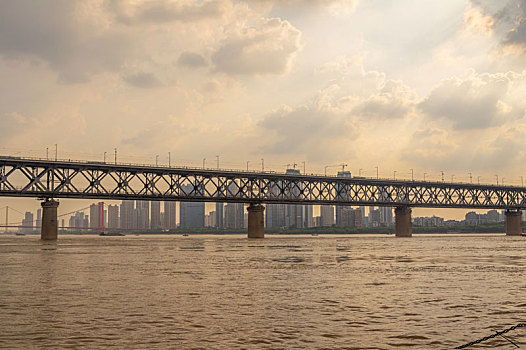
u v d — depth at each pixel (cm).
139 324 2228
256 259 6838
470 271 4941
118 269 5100
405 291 3359
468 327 2181
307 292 3300
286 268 5266
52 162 14538
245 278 4200
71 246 12212
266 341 1922
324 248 10819
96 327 2162
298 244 13788
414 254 8219
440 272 4825
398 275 4503
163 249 10350
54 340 1933
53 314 2461
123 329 2125
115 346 1847
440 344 1888
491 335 2025
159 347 1834
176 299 2966
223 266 5541
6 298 2998
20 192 14188
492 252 8912
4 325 2200
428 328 2158
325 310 2592
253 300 2934
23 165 14238
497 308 2667
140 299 2967
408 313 2509
